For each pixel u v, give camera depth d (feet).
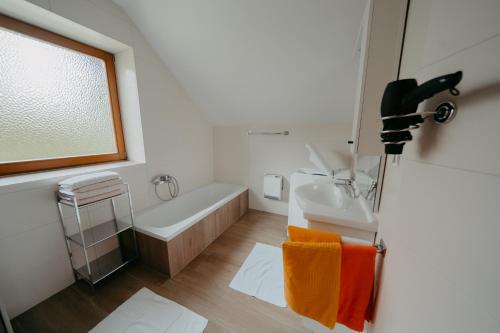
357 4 3.93
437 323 1.39
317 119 7.55
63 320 3.97
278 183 8.57
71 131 5.31
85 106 5.55
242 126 9.20
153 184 6.93
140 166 6.37
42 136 4.78
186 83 7.55
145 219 6.17
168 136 7.38
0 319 3.18
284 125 8.34
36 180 4.13
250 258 6.01
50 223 4.41
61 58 4.96
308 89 6.29
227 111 8.55
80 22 4.50
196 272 5.38
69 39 5.00
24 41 4.33
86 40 5.21
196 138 8.88
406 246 1.91
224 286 4.90
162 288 4.81
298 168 8.48
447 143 1.37
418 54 2.02
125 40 5.51
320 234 2.89
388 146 1.77
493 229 1.01
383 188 2.89
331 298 2.69
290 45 5.07
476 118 1.13
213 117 9.24
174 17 5.22
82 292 4.63
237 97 7.54
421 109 1.77
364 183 4.01
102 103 5.98
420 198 1.70
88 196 4.34
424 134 1.67
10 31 4.12
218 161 10.17
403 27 2.51
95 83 5.75
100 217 5.43
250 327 3.90
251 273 5.38
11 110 4.27
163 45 6.18
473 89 1.16
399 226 2.10
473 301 1.11
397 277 2.06
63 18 4.25
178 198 7.84
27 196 4.04
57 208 4.51
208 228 6.62
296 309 2.87
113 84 6.14
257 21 4.74
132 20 5.67
